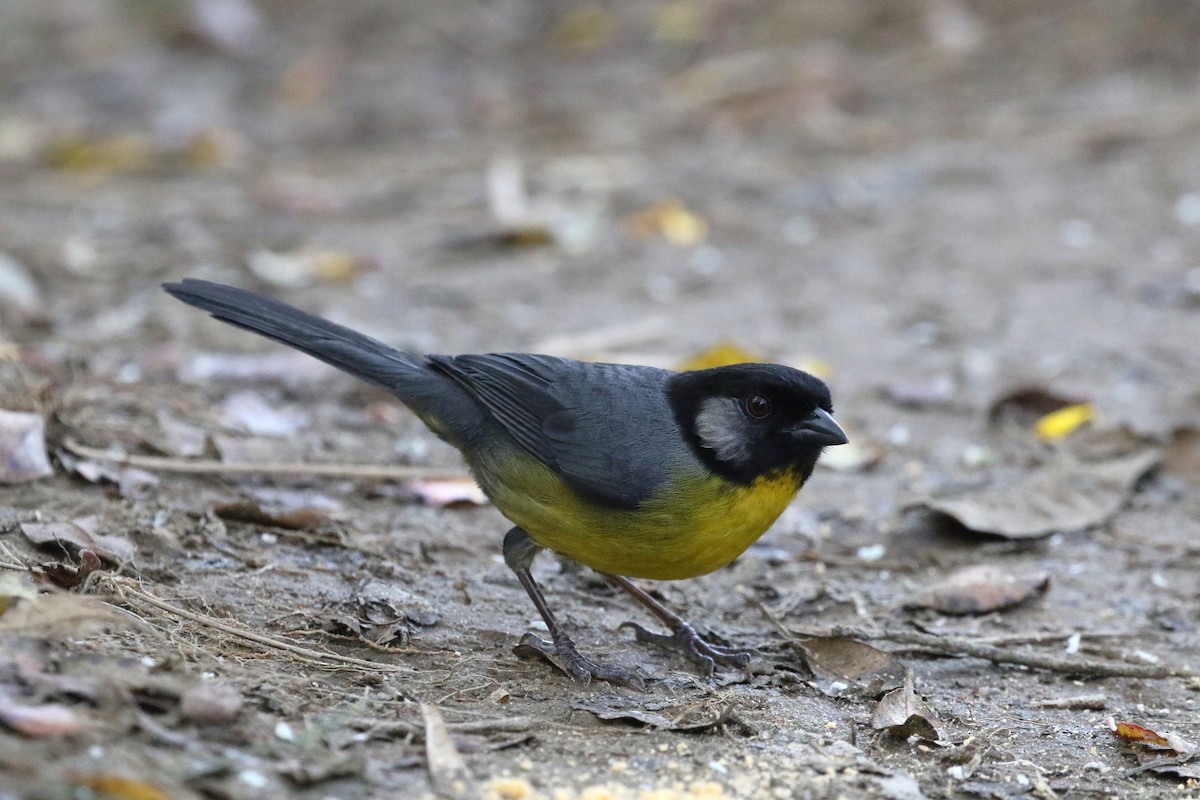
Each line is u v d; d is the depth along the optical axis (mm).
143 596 8156
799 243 18344
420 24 27953
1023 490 11789
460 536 10656
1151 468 12297
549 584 10117
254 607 8836
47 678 6656
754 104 23172
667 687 8547
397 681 8047
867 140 21969
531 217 18500
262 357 13711
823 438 8250
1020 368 14594
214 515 9984
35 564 8492
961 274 17203
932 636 9281
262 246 17953
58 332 14219
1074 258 17500
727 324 15680
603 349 14758
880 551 11031
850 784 7277
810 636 9383
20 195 19766
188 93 25156
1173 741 7938
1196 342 15180
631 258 17922
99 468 10273
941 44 24891
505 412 8781
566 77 25297
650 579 9445
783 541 11055
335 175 21047
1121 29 24547
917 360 14812
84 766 6074
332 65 26000
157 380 12883
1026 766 7754
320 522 10180
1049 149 21156
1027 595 10125
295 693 7523
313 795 6422
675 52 25766
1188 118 21609
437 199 20031
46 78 25891
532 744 7449
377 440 12258
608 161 21375
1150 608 10164
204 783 6242
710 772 7289
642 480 8312
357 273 17172
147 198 19875
